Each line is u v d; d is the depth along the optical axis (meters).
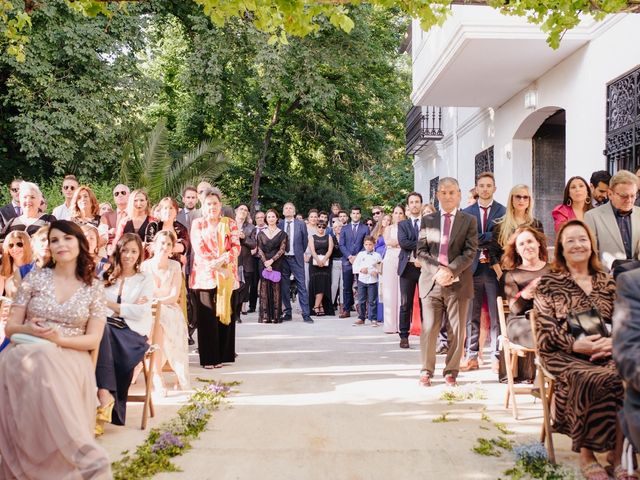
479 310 7.86
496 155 14.24
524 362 6.93
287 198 28.48
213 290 7.89
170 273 6.77
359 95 27.52
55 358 3.92
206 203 7.89
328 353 8.98
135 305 5.45
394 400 6.25
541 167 13.18
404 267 9.30
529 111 12.09
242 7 5.02
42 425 3.74
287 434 5.14
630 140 8.59
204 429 5.27
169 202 8.16
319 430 5.25
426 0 5.05
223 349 8.11
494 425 5.41
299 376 7.41
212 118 27.25
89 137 19.50
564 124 13.17
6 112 19.38
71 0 5.25
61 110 18.06
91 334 4.28
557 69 10.92
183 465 4.42
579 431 4.08
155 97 20.80
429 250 6.89
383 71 28.34
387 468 4.37
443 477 4.20
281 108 27.64
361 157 28.94
